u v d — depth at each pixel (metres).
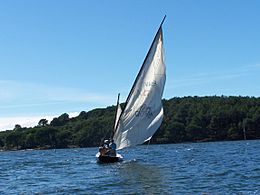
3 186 39.25
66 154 111.69
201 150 95.50
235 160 57.69
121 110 54.19
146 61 51.44
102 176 42.19
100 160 55.94
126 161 59.81
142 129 51.56
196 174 40.72
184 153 82.62
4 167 66.25
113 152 54.72
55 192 33.53
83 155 98.56
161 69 50.47
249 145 115.44
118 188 33.44
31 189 36.19
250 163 51.44
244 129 176.25
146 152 93.56
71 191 33.50
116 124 54.56
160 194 29.83
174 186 33.19
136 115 52.00
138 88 51.84
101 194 31.06
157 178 38.41
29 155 123.81
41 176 46.88
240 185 32.66
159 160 61.75
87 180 39.75
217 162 54.97
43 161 78.31
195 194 29.30
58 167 59.16
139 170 46.06
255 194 28.70
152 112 50.88
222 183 33.97
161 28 50.28
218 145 126.56
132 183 35.78
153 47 51.06
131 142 52.53
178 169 46.16
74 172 48.72
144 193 30.50
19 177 47.31
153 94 50.81
